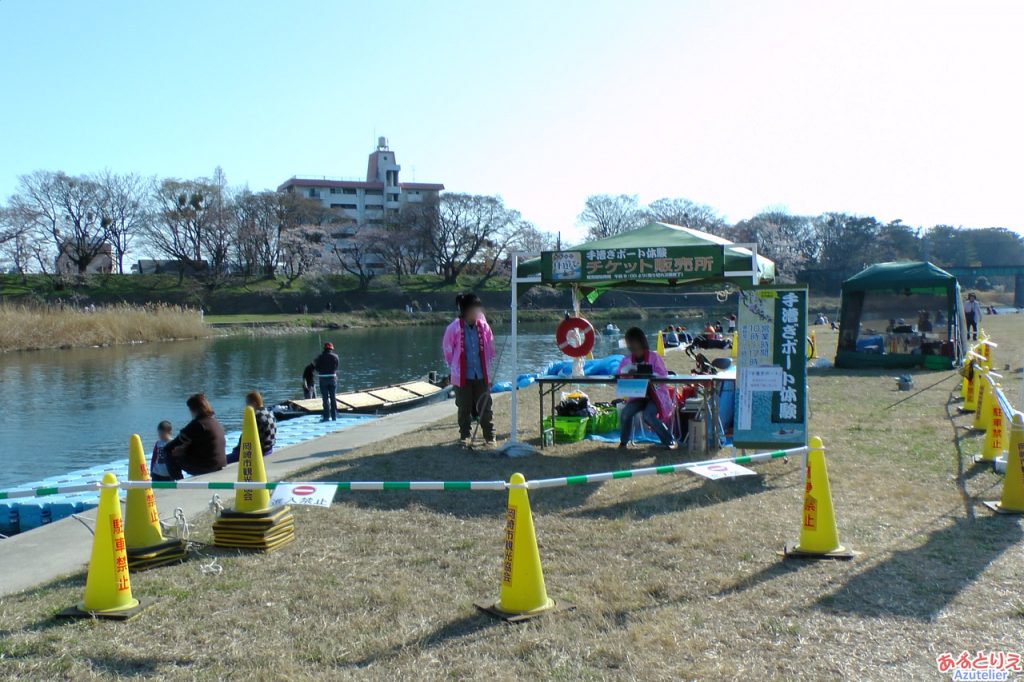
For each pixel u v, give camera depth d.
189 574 5.66
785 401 7.77
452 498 7.59
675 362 21.33
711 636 4.38
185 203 85.94
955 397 13.31
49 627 4.79
